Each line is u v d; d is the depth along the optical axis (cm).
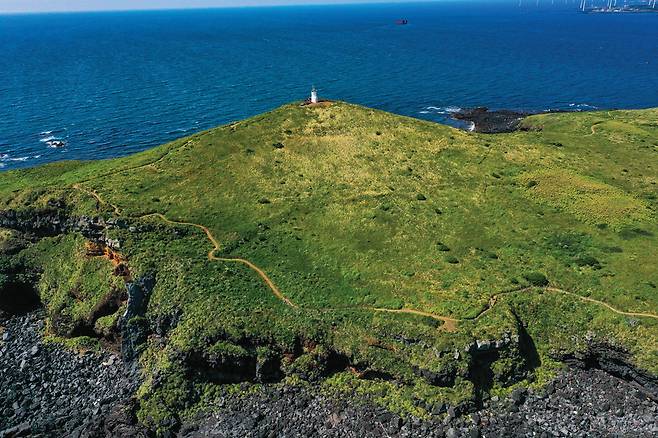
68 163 11694
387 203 9081
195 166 10025
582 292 7000
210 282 7106
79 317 7281
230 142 10725
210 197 9181
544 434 5641
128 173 9888
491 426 5766
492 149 11131
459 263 7594
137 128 17200
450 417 5775
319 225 8556
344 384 6256
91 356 7031
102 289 7375
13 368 6881
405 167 10219
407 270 7456
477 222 8600
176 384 6144
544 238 8144
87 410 6181
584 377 6381
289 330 6444
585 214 8756
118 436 5722
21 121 18075
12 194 9156
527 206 9044
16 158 14638
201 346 6278
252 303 6838
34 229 8575
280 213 8819
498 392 6141
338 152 10575
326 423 5812
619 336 6344
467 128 16750
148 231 8131
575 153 11562
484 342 6134
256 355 6328
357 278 7344
